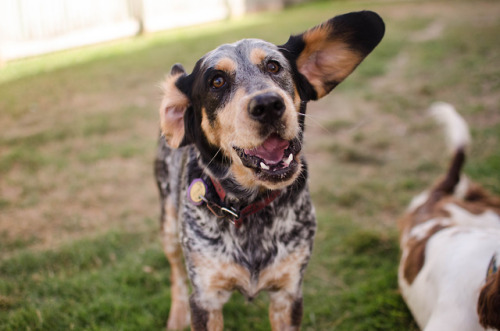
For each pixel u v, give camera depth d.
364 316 0.97
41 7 3.21
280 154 0.73
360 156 1.51
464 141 1.12
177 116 0.83
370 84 2.20
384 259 1.11
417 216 1.06
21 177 1.47
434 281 0.86
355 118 1.81
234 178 0.78
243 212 0.78
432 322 0.81
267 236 0.79
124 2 3.72
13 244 1.18
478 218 1.01
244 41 0.79
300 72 0.84
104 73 2.61
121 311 0.98
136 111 2.01
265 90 0.69
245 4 4.95
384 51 2.71
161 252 1.14
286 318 0.83
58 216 1.29
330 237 1.18
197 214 0.81
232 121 0.73
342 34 0.81
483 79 2.04
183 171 0.90
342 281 1.06
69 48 3.39
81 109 2.06
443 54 2.52
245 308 1.00
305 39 0.81
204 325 0.81
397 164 1.46
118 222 1.27
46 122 1.92
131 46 3.33
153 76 2.50
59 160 1.57
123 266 1.10
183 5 4.23
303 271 0.83
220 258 0.80
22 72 2.74
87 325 0.95
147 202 1.36
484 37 2.77
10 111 2.05
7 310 0.99
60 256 1.12
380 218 1.24
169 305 1.00
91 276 1.06
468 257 0.83
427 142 1.58
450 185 1.11
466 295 0.79
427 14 3.96
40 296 1.02
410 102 1.89
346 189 1.34
